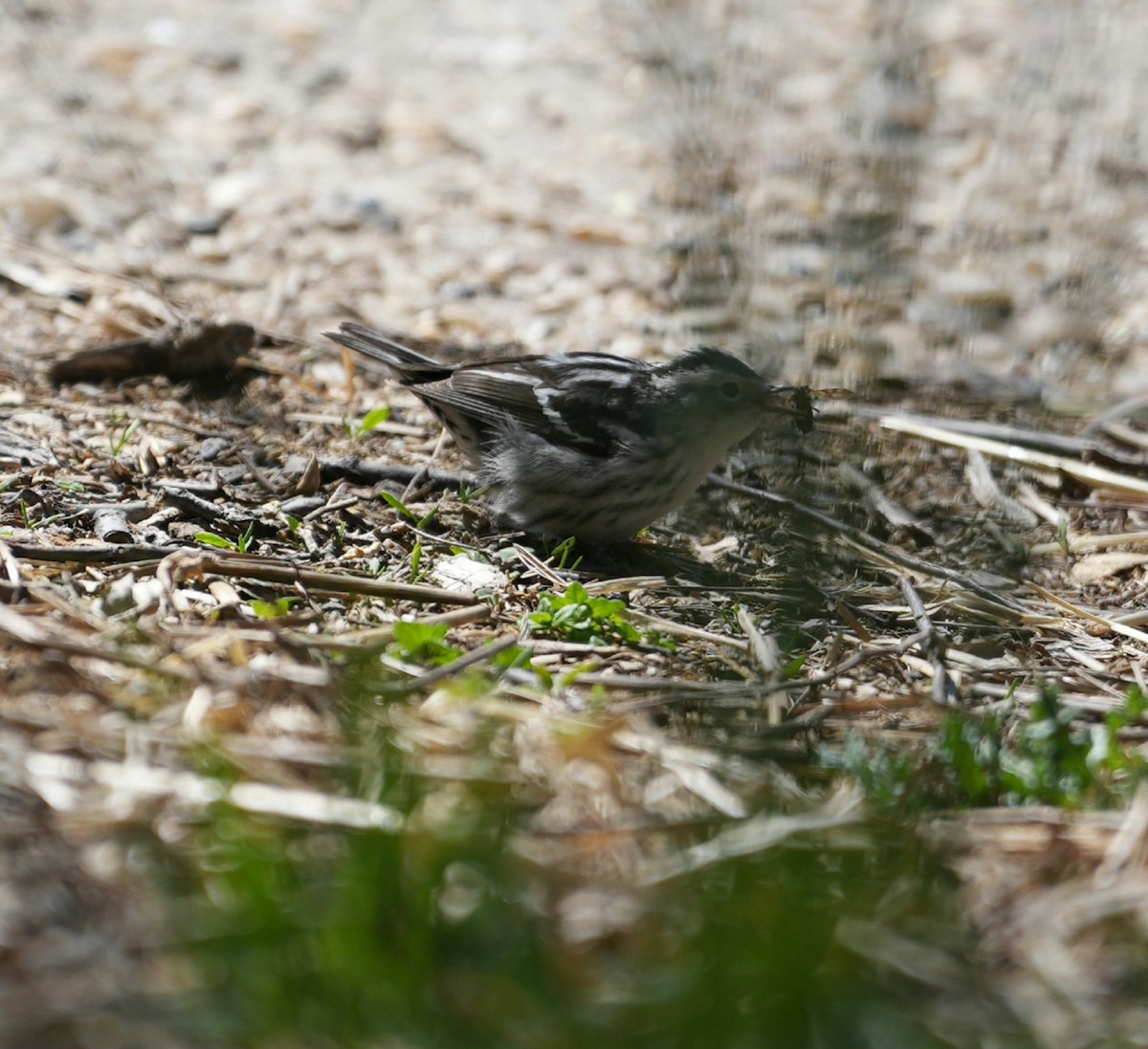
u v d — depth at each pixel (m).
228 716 7.53
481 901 6.17
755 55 19.67
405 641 8.73
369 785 6.98
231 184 18.06
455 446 13.05
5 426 12.30
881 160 16.03
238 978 5.68
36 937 5.95
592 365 11.84
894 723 8.62
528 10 24.00
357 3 23.92
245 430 12.88
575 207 18.33
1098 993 6.10
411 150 19.41
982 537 12.13
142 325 14.77
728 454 13.33
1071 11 23.84
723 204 16.41
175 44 21.72
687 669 9.23
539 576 10.82
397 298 16.05
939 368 15.06
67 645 7.88
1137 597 11.25
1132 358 15.96
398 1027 5.55
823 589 10.77
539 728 7.90
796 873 6.55
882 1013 5.81
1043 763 7.76
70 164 18.12
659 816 7.14
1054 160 19.30
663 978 5.88
